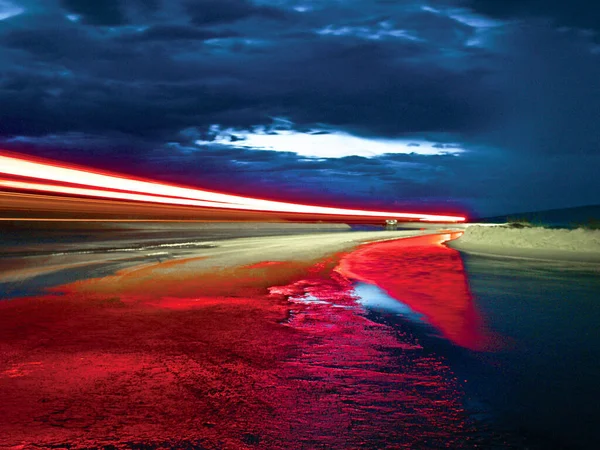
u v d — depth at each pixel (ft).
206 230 139.23
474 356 20.70
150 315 28.86
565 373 18.39
